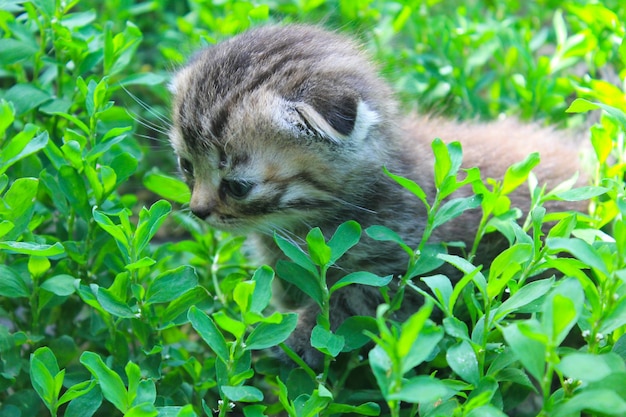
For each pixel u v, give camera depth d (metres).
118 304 0.55
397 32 0.72
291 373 0.56
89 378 0.56
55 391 0.53
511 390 0.55
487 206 0.56
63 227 0.60
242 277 0.60
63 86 0.63
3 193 0.59
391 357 0.49
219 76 0.60
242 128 0.59
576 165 0.65
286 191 0.60
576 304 0.50
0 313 0.59
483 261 0.62
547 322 0.50
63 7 0.63
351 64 0.61
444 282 0.53
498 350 0.53
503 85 0.71
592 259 0.51
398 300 0.56
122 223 0.55
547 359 0.50
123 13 0.72
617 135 0.58
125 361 0.57
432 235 0.61
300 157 0.60
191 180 0.62
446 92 0.70
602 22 0.67
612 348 0.53
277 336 0.53
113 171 0.57
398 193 0.61
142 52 0.77
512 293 0.54
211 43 0.66
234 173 0.60
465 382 0.54
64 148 0.57
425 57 0.71
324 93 0.59
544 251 0.54
